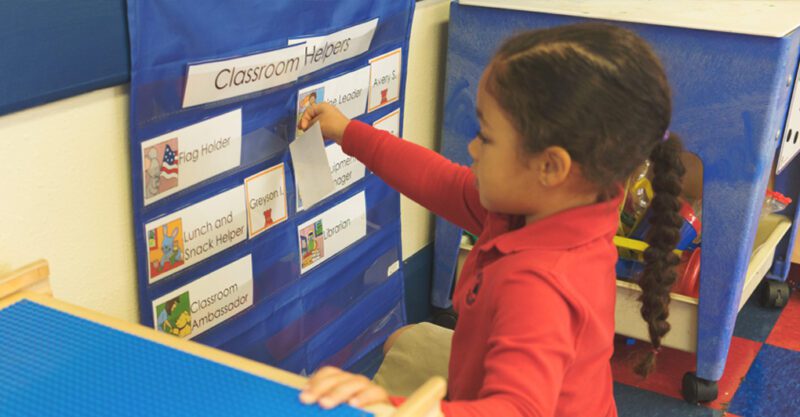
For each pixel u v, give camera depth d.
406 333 1.37
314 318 1.61
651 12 1.65
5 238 1.03
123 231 1.19
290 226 1.47
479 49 1.76
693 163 1.94
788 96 1.66
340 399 0.73
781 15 1.65
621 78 0.88
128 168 1.17
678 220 1.11
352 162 1.59
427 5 1.79
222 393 0.75
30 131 1.02
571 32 0.92
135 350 0.82
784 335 2.11
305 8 1.33
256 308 1.44
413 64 1.79
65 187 1.09
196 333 1.33
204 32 1.16
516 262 0.90
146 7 1.08
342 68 1.48
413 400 0.71
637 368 1.23
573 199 0.94
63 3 0.98
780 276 2.22
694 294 1.78
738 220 1.63
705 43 1.55
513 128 0.90
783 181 2.13
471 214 1.21
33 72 0.97
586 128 0.88
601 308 0.92
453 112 1.84
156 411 0.72
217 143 1.26
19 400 0.73
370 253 1.74
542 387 0.81
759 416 1.79
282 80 1.33
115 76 1.08
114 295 1.21
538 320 0.84
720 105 1.57
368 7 1.49
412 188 1.26
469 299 0.97
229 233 1.34
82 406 0.72
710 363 1.77
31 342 0.83
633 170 0.96
